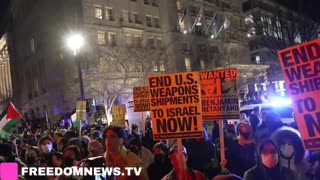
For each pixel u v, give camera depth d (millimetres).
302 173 4320
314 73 4375
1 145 5758
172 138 5062
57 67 52594
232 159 6695
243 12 66750
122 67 41844
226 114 6820
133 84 42031
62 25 50094
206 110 6953
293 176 4293
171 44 52406
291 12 37875
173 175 4805
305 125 4414
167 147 6730
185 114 5051
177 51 53188
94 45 43188
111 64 41594
